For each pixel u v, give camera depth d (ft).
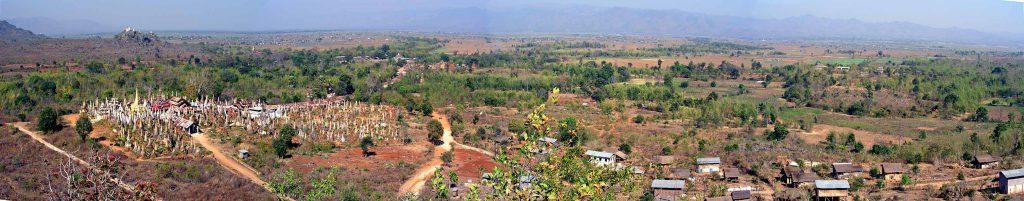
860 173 255.29
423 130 359.66
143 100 376.07
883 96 522.47
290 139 298.97
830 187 216.54
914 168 260.21
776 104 495.82
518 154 81.25
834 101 502.38
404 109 421.59
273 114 363.97
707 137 356.18
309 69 600.39
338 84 506.89
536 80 561.84
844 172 252.62
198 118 331.98
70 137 274.57
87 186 86.79
